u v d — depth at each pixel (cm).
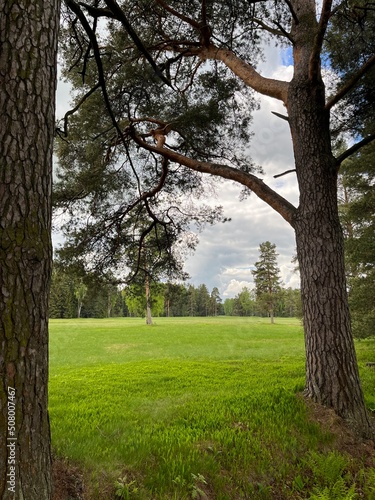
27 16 234
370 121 725
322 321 507
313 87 553
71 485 299
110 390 802
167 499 320
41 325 227
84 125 706
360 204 1190
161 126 720
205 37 656
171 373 1091
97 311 7538
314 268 522
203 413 535
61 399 692
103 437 432
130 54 671
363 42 598
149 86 673
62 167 757
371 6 575
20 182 221
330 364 496
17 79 226
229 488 356
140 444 404
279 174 609
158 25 651
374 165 1093
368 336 1324
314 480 384
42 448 224
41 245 227
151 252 881
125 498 306
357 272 1388
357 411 477
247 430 452
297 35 602
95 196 750
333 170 547
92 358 1728
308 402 509
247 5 554
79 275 780
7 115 221
